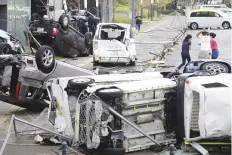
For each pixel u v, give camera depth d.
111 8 70.00
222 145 14.76
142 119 14.78
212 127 14.11
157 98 14.99
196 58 37.41
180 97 14.85
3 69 19.64
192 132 14.80
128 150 14.52
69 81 15.20
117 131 14.33
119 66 34.19
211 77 14.99
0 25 38.66
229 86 14.29
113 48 33.78
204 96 14.09
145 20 94.19
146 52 42.38
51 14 43.91
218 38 55.06
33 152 14.93
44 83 20.00
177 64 33.41
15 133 16.55
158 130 15.12
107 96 14.02
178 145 15.28
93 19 45.66
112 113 14.24
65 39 37.31
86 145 14.45
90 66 34.56
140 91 14.54
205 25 70.38
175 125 15.38
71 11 48.41
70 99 15.21
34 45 35.56
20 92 19.69
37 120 17.55
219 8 83.19
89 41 40.31
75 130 14.62
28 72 19.58
